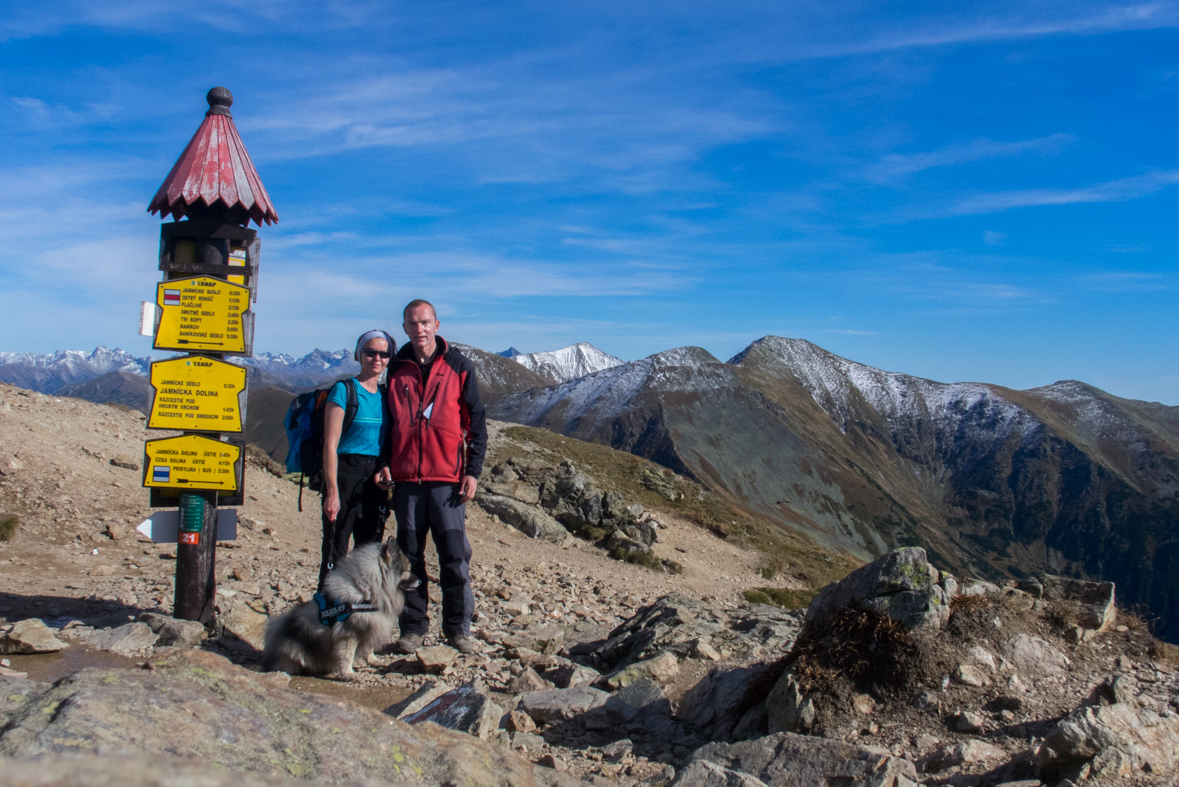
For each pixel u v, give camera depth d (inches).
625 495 1087.6
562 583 521.3
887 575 189.0
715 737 185.9
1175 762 131.1
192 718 74.8
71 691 74.0
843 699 172.9
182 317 235.8
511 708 195.8
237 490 236.5
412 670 216.1
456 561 237.9
